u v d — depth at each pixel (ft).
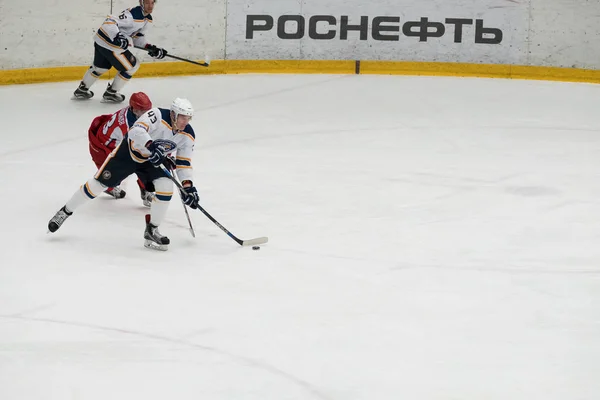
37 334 34.86
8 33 78.95
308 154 63.26
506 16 87.71
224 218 49.83
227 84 82.89
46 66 81.10
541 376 32.55
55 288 39.37
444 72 88.38
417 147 65.57
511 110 76.74
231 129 68.90
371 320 36.96
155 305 37.86
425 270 42.75
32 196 52.29
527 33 87.81
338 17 87.86
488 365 33.30
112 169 44.57
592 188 56.49
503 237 47.67
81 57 82.58
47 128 66.80
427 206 52.65
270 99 78.28
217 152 63.10
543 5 87.25
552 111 76.79
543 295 40.01
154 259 43.39
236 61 87.56
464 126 71.51
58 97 75.92
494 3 87.56
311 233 47.73
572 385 31.89
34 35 80.02
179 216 50.01
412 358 33.63
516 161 62.44
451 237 47.50
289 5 87.25
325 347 34.35
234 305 38.11
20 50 79.77
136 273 41.45
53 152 61.26
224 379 31.76
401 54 88.07
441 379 32.14
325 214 50.90
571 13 87.30
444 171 59.82
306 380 31.81
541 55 88.12
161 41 84.84
